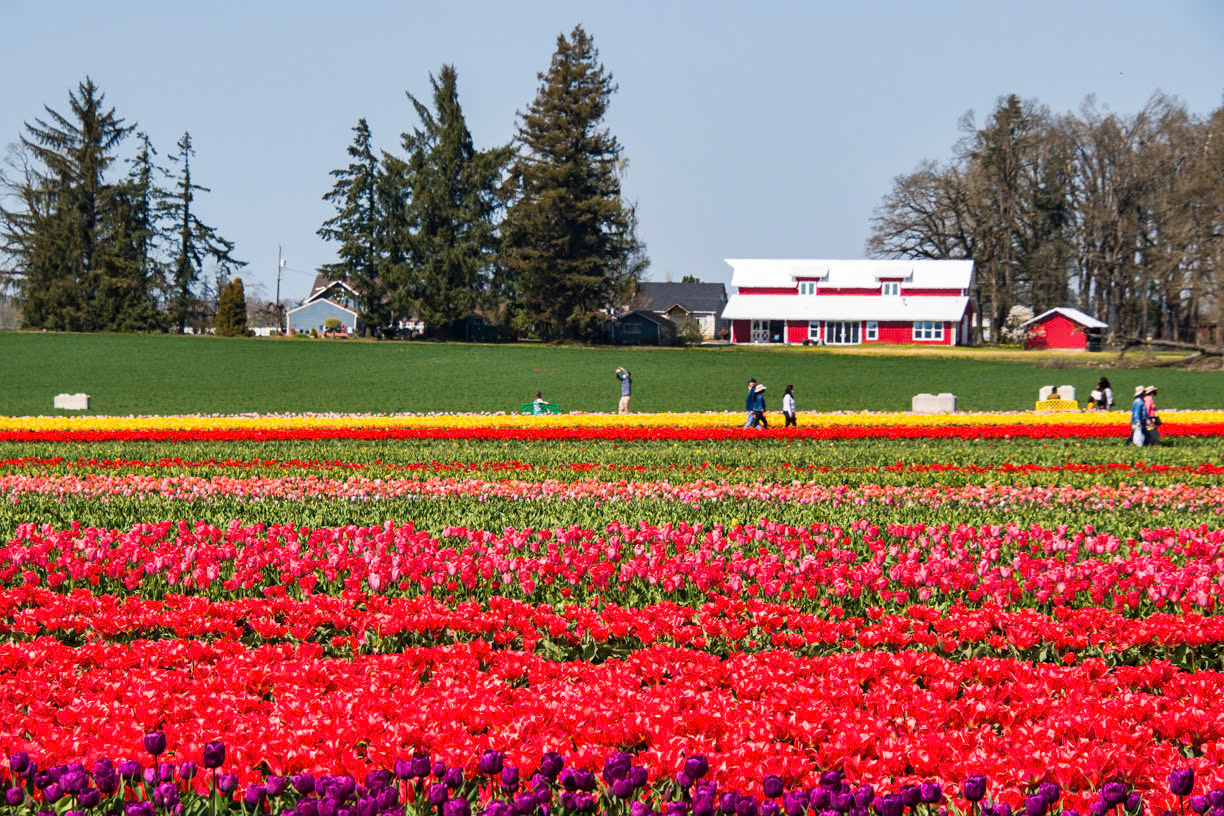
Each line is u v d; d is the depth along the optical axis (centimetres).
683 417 13562
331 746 2084
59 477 7275
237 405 17788
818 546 4581
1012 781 2000
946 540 4856
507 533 4494
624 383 15762
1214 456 8631
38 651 2775
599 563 4000
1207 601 3359
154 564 3866
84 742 2133
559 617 3284
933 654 2775
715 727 2253
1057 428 11100
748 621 3197
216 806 1955
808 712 2294
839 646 3123
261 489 6625
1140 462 8162
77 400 16400
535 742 2130
